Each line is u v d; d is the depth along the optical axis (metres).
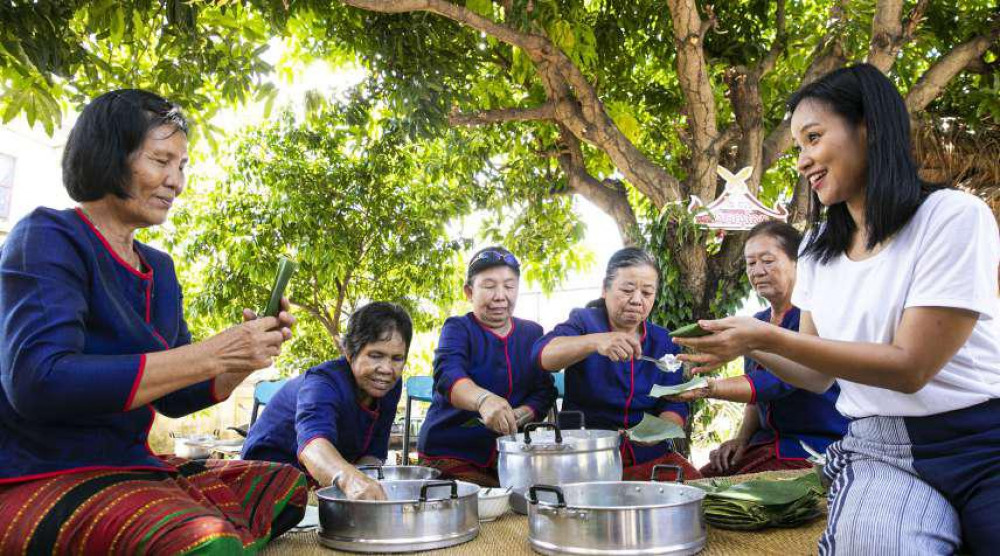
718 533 1.86
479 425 3.02
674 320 5.42
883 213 1.57
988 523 1.43
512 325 3.24
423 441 3.13
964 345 1.54
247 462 1.93
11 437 1.46
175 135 1.64
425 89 5.04
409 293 7.96
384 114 6.83
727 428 8.76
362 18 5.02
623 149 5.45
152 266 1.77
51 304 1.42
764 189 6.91
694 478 2.88
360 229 7.52
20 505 1.40
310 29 5.54
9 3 3.64
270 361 1.58
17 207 11.27
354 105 6.08
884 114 1.57
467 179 6.98
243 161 7.34
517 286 3.18
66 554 1.38
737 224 5.25
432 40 5.14
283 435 2.77
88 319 1.54
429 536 1.75
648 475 2.90
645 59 6.57
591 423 3.00
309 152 7.53
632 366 2.99
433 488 2.07
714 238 5.46
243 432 4.12
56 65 3.83
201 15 4.68
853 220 1.74
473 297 3.18
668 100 6.48
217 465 1.89
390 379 2.62
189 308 7.50
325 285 7.67
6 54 3.77
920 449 1.56
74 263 1.50
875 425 1.65
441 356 3.02
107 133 1.56
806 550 1.70
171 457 1.84
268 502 1.82
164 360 1.45
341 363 2.69
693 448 8.88
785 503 1.87
